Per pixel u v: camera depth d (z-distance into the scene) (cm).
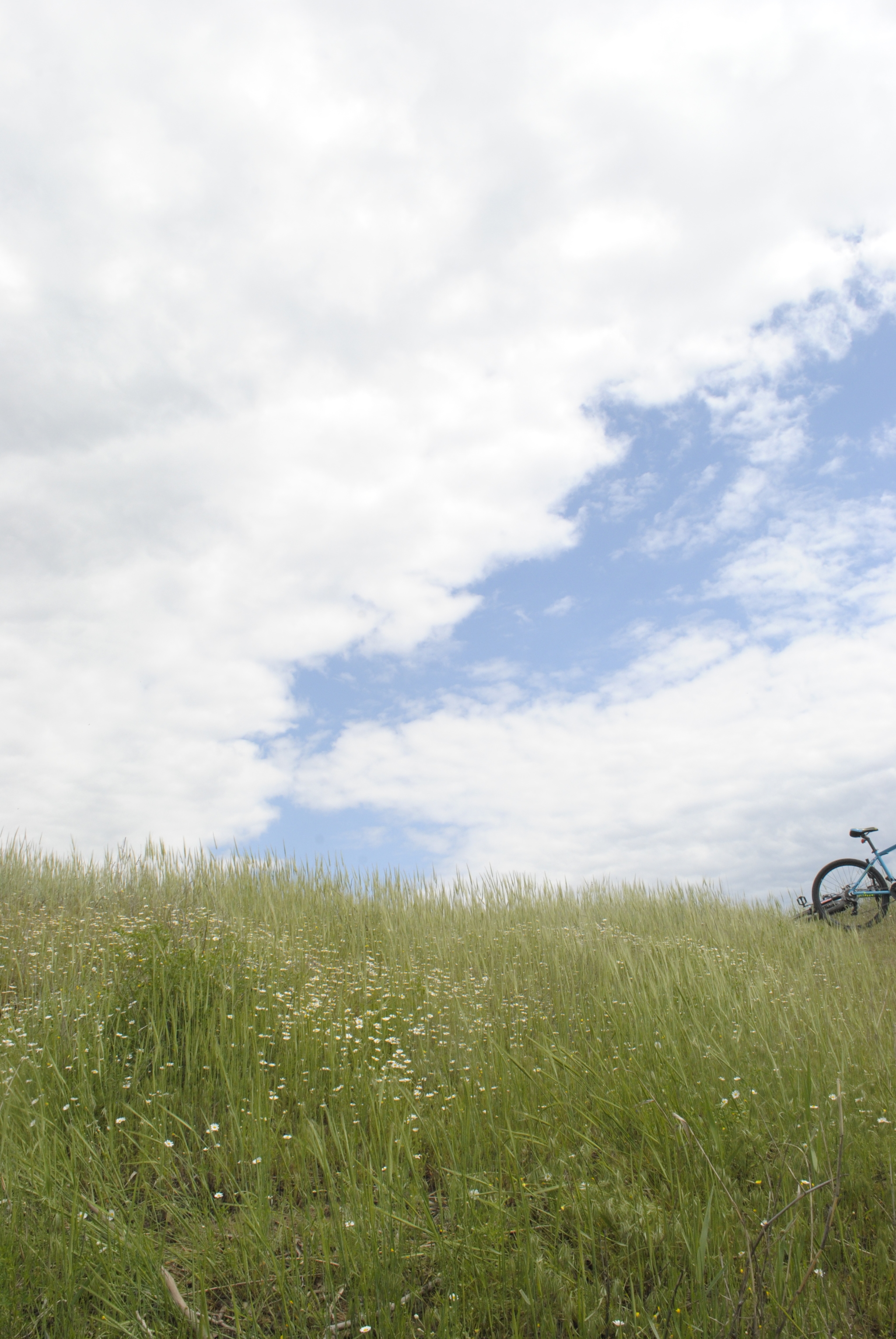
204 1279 257
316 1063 445
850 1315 262
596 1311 256
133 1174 340
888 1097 412
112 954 580
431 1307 264
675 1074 426
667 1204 319
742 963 750
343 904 933
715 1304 255
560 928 902
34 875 886
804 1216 304
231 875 991
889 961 800
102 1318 245
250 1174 339
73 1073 411
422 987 611
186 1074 429
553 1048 477
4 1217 284
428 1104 415
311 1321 255
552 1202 321
